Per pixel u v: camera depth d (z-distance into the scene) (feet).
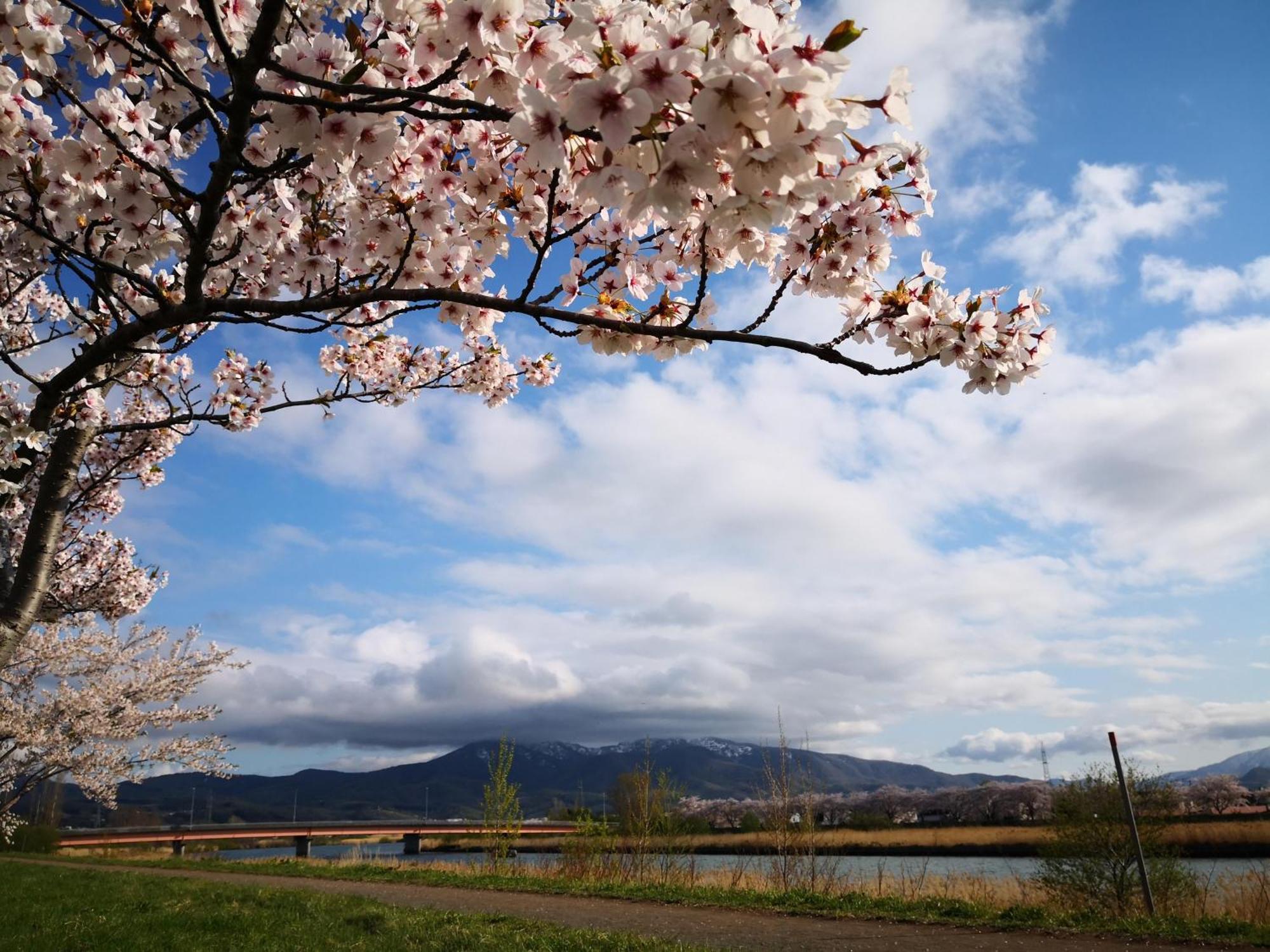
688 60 4.45
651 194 4.73
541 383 21.13
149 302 14.56
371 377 22.67
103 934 22.98
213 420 18.54
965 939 23.88
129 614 40.45
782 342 7.63
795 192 4.62
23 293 20.76
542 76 6.34
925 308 7.72
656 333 7.57
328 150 7.61
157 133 11.09
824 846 38.09
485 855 48.91
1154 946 22.08
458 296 7.97
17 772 50.11
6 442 12.64
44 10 8.21
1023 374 7.68
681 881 39.65
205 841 153.89
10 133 9.05
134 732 52.95
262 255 11.93
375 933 24.61
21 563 15.20
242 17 8.57
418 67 7.98
